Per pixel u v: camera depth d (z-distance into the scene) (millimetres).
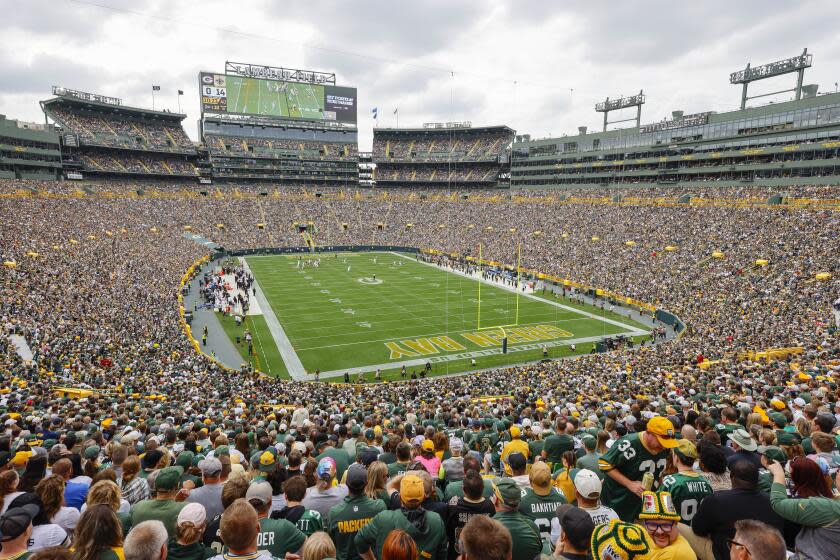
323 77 124188
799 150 67500
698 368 26797
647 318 52281
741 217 63344
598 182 102000
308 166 124812
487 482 7086
